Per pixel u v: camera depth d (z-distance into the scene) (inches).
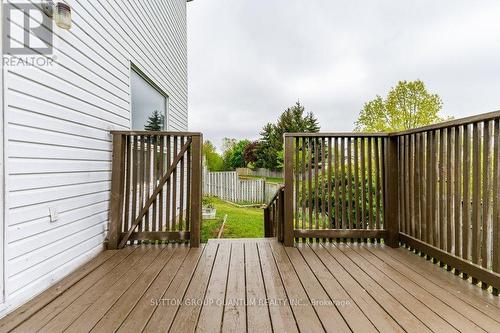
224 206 395.2
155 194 120.6
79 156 99.3
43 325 60.7
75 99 97.1
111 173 121.4
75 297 73.5
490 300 71.0
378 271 91.2
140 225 120.6
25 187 73.3
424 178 103.9
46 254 80.4
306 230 122.9
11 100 69.1
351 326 59.9
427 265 96.4
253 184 428.5
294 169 124.5
